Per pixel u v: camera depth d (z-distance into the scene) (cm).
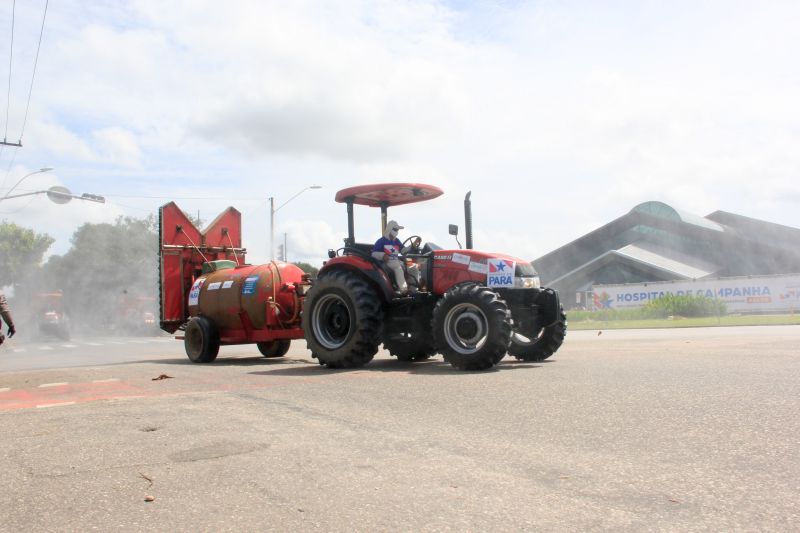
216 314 1141
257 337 1111
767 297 3706
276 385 653
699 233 6328
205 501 279
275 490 291
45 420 481
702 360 772
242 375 793
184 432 419
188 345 1155
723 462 309
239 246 1350
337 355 848
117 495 292
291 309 1105
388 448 361
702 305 3681
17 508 279
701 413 422
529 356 872
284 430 418
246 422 447
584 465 312
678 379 586
